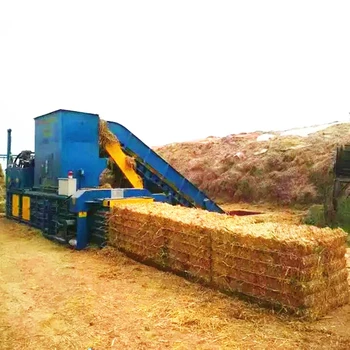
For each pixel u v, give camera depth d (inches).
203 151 1041.5
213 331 187.0
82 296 232.8
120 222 328.8
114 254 325.4
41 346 172.9
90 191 365.4
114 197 378.6
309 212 576.7
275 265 209.8
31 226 477.1
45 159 458.6
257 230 230.5
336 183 527.2
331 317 205.8
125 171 483.5
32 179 514.6
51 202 411.2
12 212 541.6
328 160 726.5
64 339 179.2
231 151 959.6
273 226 243.8
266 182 788.0
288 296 205.3
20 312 210.7
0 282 261.3
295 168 768.3
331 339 179.6
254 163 837.2
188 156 1039.0
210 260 246.1
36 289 246.8
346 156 522.6
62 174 419.2
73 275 276.1
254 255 219.5
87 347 171.8
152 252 293.3
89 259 322.3
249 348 170.7
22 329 189.9
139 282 259.4
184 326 192.1
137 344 174.2
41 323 196.5
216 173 901.8
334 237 218.7
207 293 237.6
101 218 353.7
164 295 234.8
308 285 201.2
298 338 180.4
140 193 396.2
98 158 444.8
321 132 897.5
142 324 194.4
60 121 422.6
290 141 881.5
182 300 226.1
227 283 234.8
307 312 200.2
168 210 311.7
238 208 737.0
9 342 176.6
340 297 219.9
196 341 176.9
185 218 275.6
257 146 919.7
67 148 423.2
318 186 711.7
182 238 266.5
